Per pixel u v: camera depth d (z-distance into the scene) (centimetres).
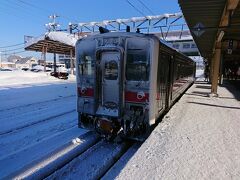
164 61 714
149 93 608
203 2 838
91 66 686
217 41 1405
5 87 1988
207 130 651
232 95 1499
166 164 423
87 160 570
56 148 626
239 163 434
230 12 973
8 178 473
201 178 373
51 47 3659
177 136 592
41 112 1068
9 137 713
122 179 365
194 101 1214
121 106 634
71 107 1208
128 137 649
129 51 623
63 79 3262
